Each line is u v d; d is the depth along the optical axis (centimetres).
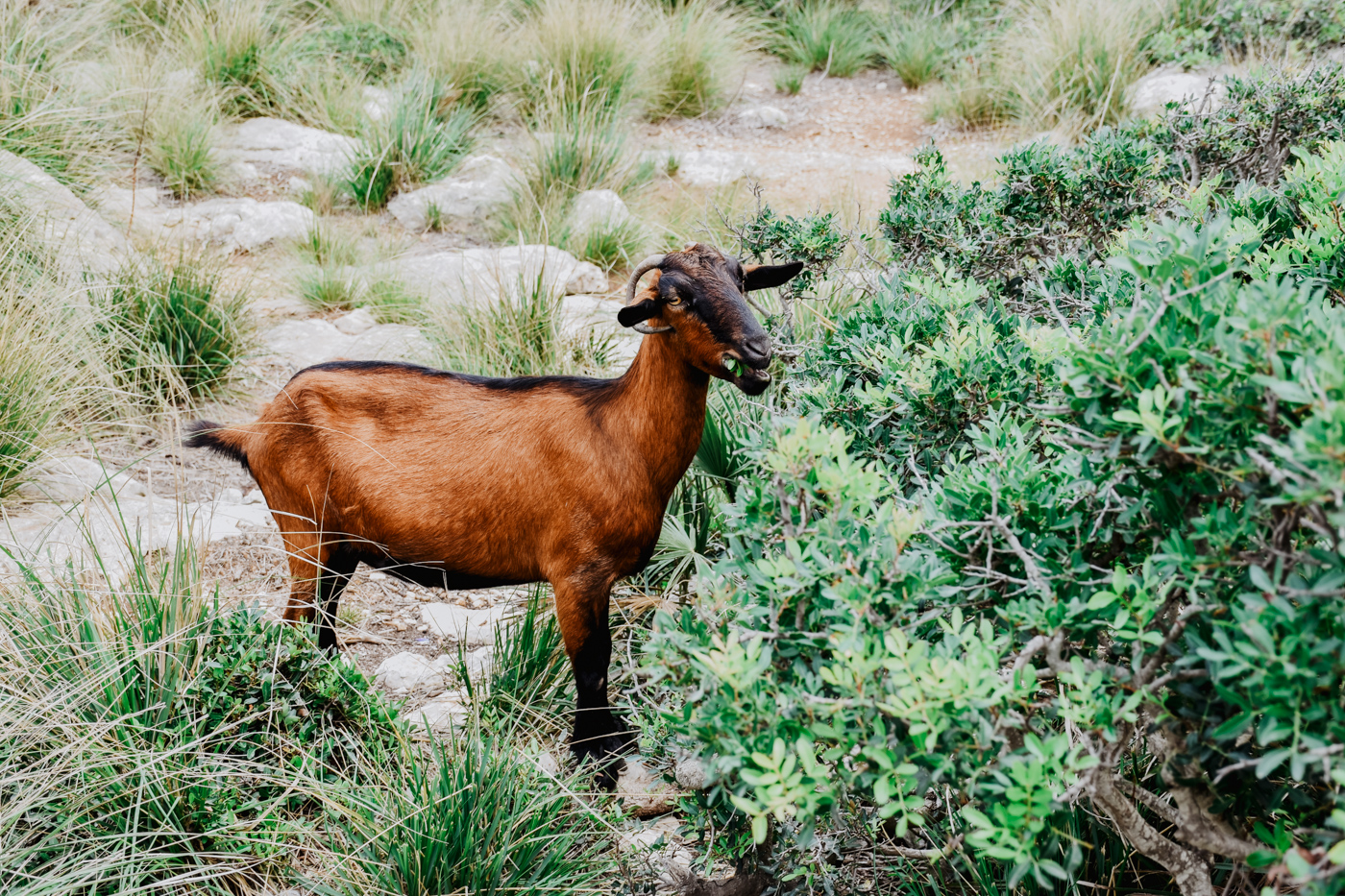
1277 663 153
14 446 427
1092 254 440
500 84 954
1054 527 202
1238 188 365
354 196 827
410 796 276
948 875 250
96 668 289
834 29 1111
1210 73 839
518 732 331
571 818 286
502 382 321
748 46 1117
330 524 327
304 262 713
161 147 800
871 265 512
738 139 971
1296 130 482
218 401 545
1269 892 146
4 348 446
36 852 252
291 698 299
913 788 177
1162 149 501
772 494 221
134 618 305
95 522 411
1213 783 183
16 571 347
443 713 336
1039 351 255
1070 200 449
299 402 323
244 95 919
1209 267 183
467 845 256
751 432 269
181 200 788
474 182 828
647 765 313
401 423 319
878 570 192
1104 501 201
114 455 484
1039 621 184
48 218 565
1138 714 211
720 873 277
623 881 261
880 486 226
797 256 457
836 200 781
